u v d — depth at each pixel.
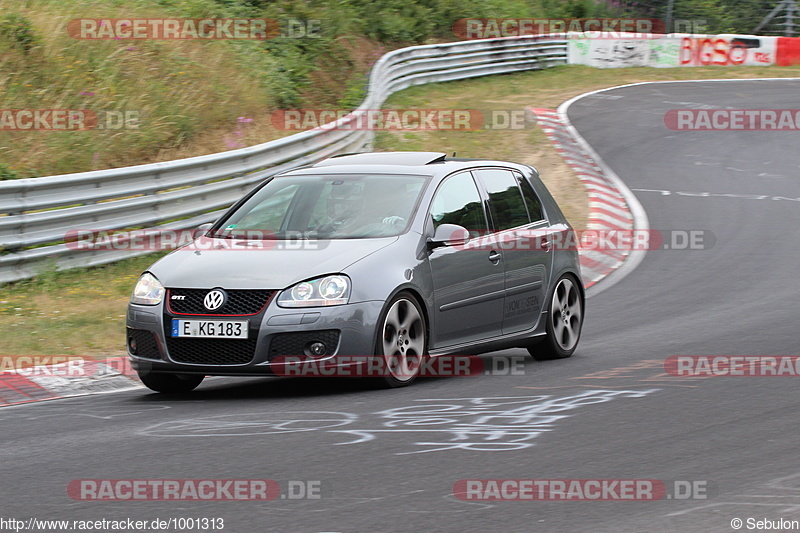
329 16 102.25
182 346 24.61
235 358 24.16
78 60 62.69
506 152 78.69
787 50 134.25
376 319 24.47
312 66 90.00
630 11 152.75
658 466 17.92
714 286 43.56
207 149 60.53
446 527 14.66
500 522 14.88
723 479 17.11
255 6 94.75
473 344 27.62
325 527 14.70
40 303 37.31
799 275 45.28
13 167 51.28
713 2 152.88
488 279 28.02
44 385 27.02
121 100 60.06
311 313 23.94
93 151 54.59
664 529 14.58
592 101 103.00
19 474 17.98
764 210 62.91
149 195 46.25
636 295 42.34
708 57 132.88
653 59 130.00
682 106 101.88
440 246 26.86
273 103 75.56
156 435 20.73
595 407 22.83
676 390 24.70
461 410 22.55
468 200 28.70
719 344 31.48
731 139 87.69
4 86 57.34
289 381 27.45
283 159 56.44
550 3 147.00
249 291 24.30
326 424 21.33
